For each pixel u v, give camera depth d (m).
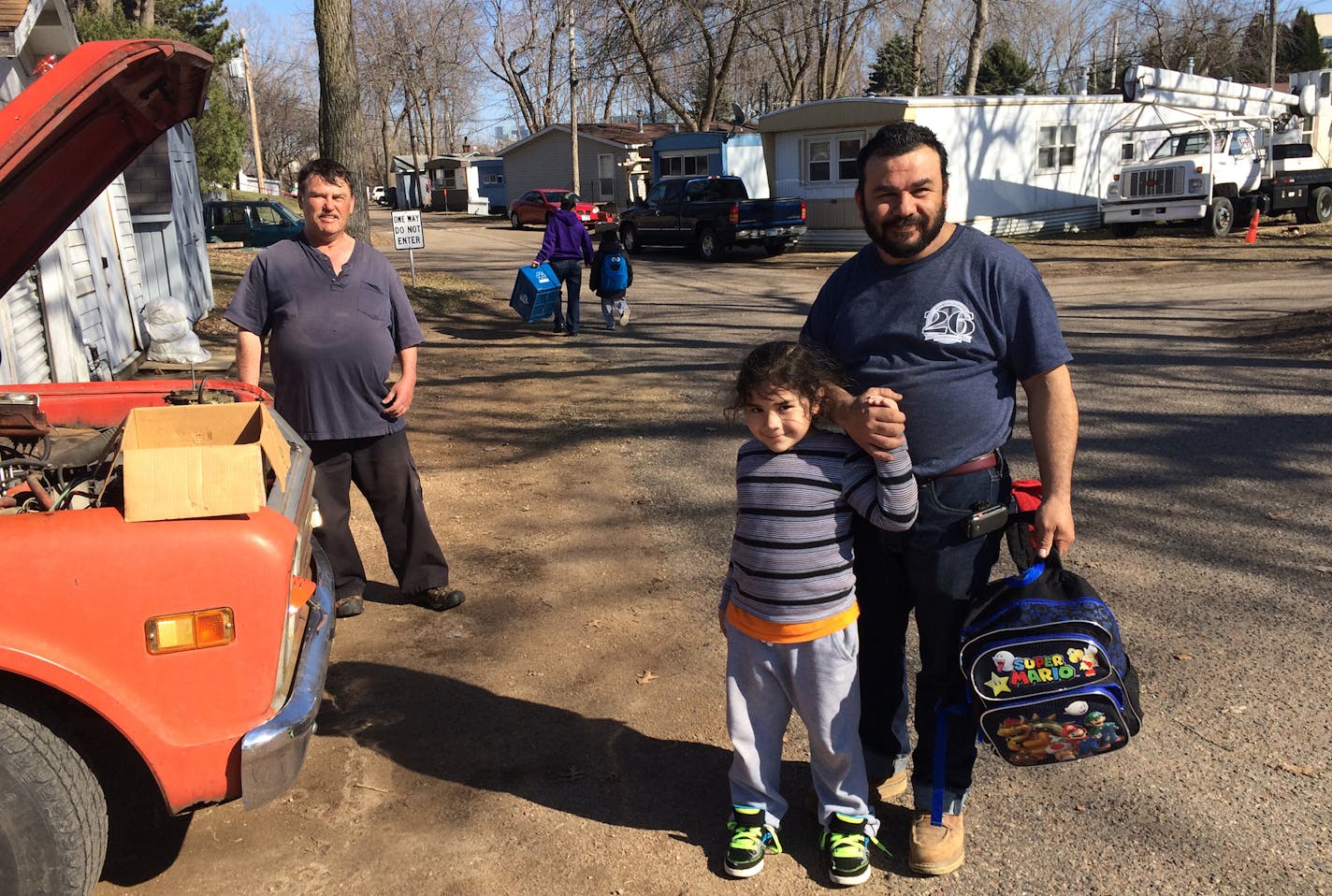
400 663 4.18
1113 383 8.84
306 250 4.21
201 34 38.81
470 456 7.27
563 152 39.81
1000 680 2.58
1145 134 25.09
